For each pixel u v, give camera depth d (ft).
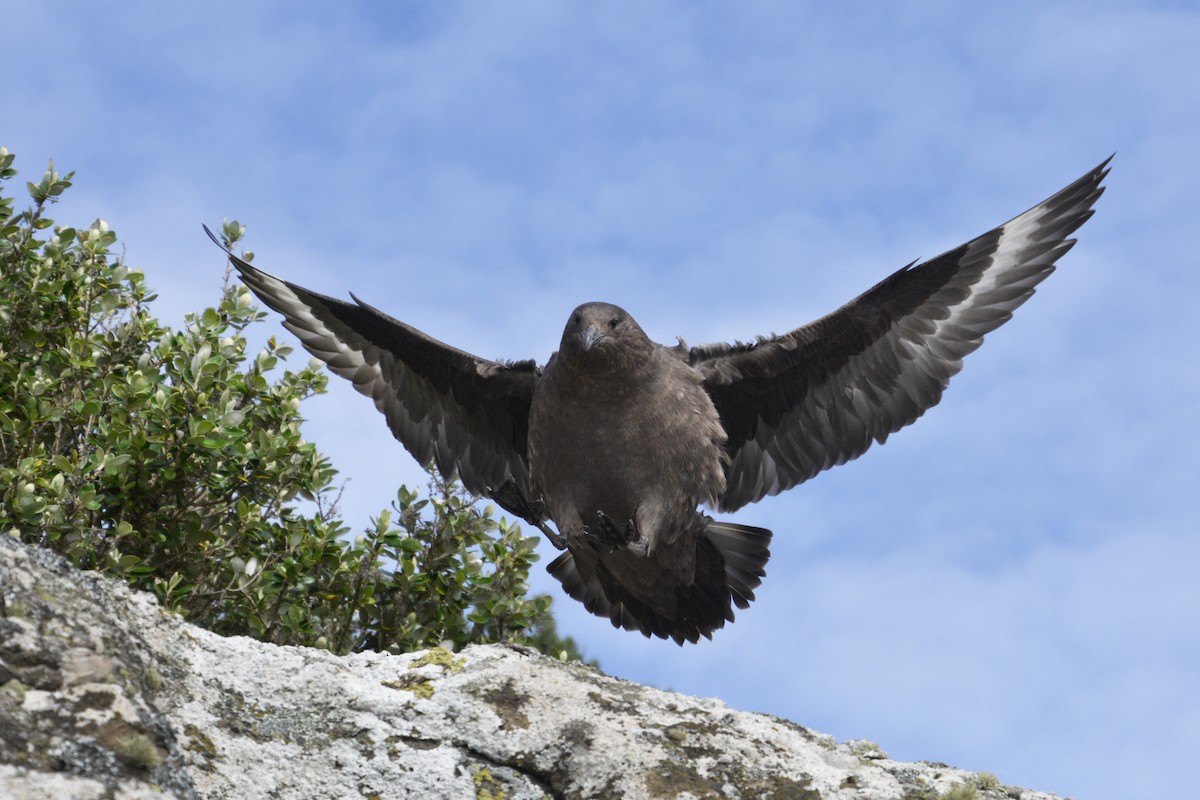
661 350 44.75
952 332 44.42
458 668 30.96
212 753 26.61
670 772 29.09
